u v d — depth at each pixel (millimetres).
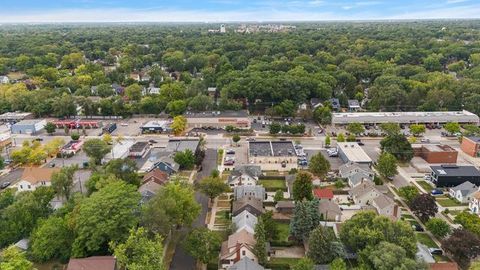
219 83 180750
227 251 62906
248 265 55781
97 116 151750
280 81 158625
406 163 105938
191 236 62844
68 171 82312
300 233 67562
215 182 82000
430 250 65375
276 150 106375
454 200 85000
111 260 56469
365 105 162500
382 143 109938
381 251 54938
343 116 140250
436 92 152750
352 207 79625
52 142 113688
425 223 74062
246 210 72375
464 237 61281
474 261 60438
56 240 63344
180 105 148375
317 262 59094
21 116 145500
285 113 146250
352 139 121375
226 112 146250
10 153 114062
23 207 68375
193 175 98062
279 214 78500
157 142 123438
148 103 151375
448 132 129625
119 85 197125
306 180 80250
